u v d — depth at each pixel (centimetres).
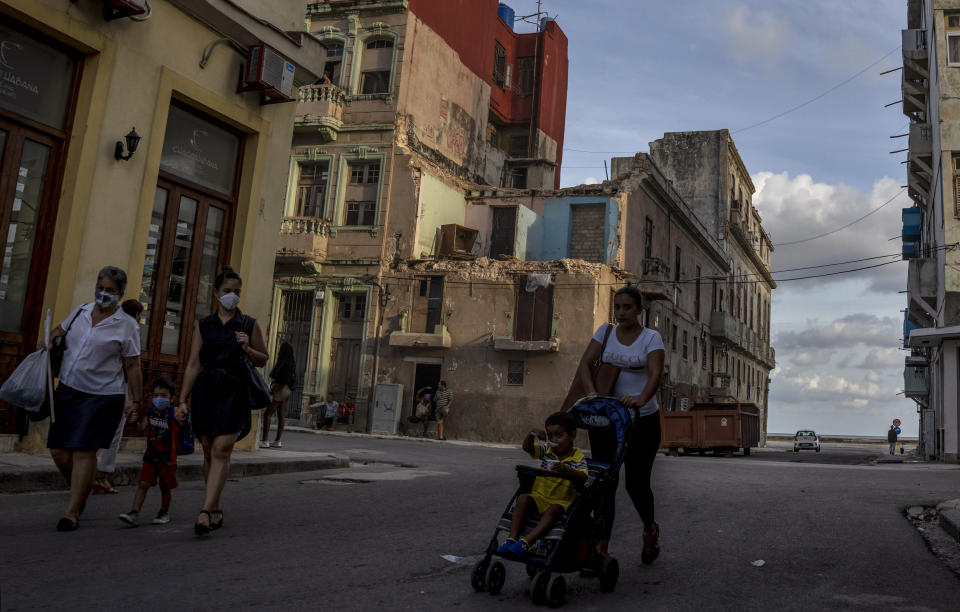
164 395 593
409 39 2912
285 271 2897
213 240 1117
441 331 2706
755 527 649
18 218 845
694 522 670
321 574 435
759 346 5347
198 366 566
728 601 402
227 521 607
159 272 1025
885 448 5422
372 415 2708
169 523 594
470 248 2919
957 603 408
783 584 443
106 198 913
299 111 2897
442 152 3119
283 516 643
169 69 994
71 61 900
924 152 2500
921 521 737
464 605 380
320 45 1250
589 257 2977
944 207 2286
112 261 922
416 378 2761
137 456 917
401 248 2805
